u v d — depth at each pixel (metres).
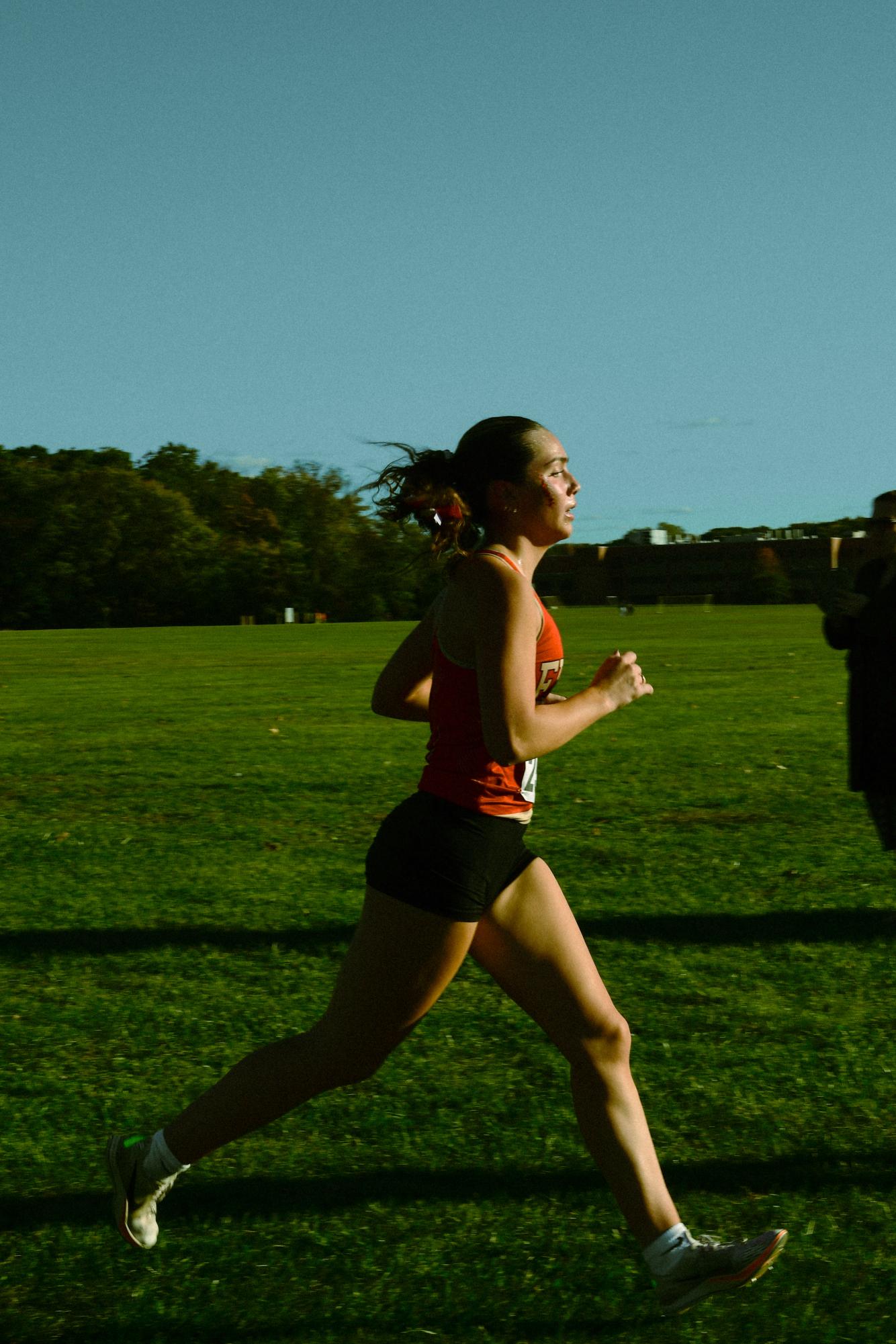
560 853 8.00
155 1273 3.04
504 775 2.82
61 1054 4.57
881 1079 4.21
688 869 7.48
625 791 10.44
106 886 7.20
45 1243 3.21
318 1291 2.96
